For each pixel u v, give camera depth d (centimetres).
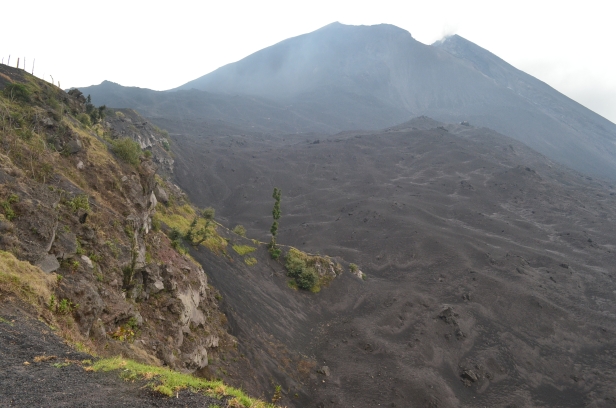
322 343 5772
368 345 5769
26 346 1362
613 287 9088
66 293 1908
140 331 2517
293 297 6756
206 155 19500
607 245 11669
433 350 6072
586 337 7144
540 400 5428
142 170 3944
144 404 1113
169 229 5166
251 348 4316
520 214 14562
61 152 3038
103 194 3127
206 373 3225
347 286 7794
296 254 7769
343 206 15038
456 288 8481
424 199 15412
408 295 7781
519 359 6256
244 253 6962
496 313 7688
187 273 3841
